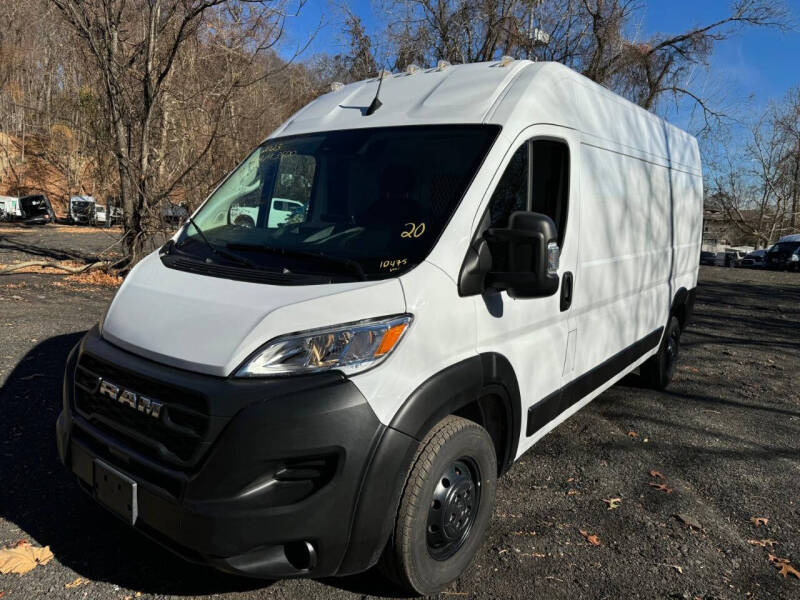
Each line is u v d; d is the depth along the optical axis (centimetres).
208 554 219
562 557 316
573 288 373
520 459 442
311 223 317
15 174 4053
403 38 1633
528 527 346
